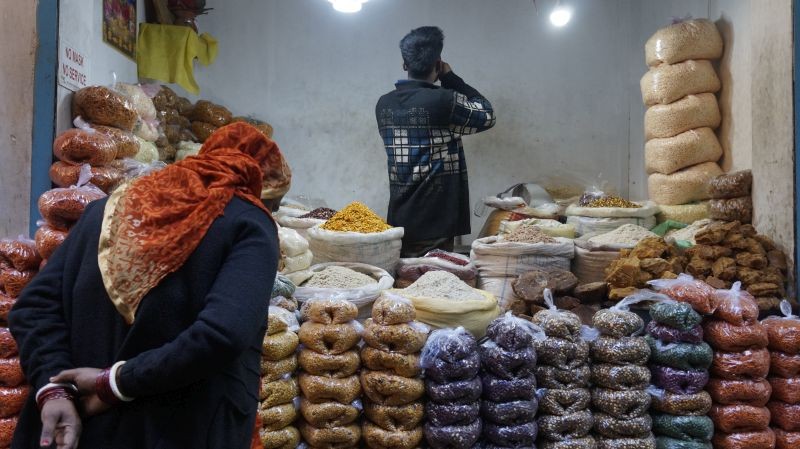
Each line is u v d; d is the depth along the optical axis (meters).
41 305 1.39
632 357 2.50
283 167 1.59
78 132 2.73
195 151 4.20
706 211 3.93
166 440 1.28
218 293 1.27
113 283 1.30
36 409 1.36
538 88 5.05
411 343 2.36
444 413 2.37
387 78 5.07
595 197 4.22
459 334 2.41
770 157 3.26
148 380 1.22
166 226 1.33
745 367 2.54
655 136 4.12
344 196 5.14
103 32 3.55
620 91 5.05
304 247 2.95
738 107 3.89
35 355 1.33
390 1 5.04
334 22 5.06
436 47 3.89
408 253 3.87
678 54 4.04
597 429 2.55
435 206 3.80
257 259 1.33
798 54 3.08
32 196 2.85
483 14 5.03
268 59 5.07
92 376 1.26
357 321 2.64
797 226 3.07
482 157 5.09
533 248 3.25
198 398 1.31
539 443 2.53
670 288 2.68
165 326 1.29
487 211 5.03
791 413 2.63
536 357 2.45
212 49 4.70
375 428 2.42
